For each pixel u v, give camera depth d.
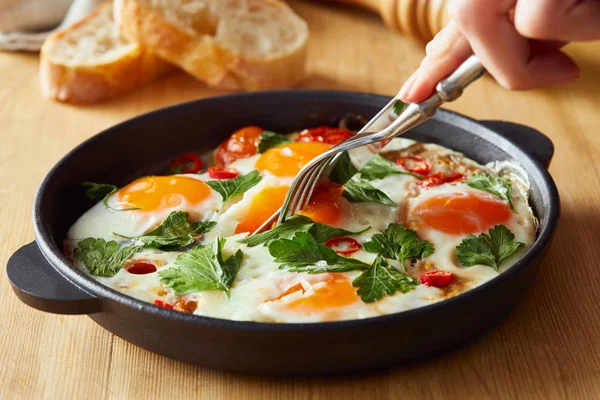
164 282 0.54
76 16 0.84
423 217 0.58
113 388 0.53
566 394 0.52
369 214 0.59
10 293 0.59
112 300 0.51
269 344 0.50
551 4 0.46
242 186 0.61
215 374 0.54
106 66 0.76
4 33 0.84
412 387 0.53
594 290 0.58
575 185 0.67
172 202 0.60
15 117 0.75
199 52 0.76
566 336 0.55
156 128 0.65
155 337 0.52
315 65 0.82
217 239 0.56
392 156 0.64
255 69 0.76
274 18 0.81
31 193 0.67
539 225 0.58
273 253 0.55
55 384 0.53
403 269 0.55
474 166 0.63
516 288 0.53
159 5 0.76
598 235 0.62
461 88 0.52
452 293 0.54
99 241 0.58
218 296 0.54
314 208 0.58
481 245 0.56
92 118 0.76
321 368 0.52
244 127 0.67
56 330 0.56
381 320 0.50
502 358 0.54
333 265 0.54
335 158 0.57
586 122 0.73
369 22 0.89
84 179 0.62
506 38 0.49
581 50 0.83
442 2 0.78
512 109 0.75
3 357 0.55
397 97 0.55
